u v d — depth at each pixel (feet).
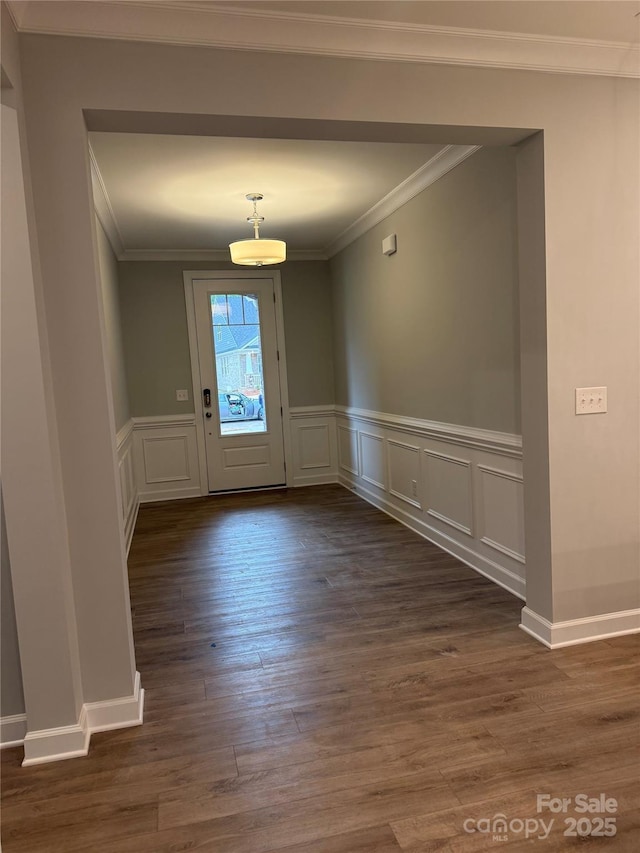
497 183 9.94
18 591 6.31
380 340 15.76
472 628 9.17
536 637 8.76
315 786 5.90
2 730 6.72
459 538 12.32
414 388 13.85
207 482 19.95
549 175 7.79
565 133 7.80
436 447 12.95
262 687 7.78
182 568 12.66
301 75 6.81
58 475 6.48
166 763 6.36
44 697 6.48
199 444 19.72
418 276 13.16
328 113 6.91
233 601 10.73
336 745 6.52
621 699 7.12
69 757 6.52
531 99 7.61
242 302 19.79
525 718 6.83
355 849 5.12
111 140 9.77
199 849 5.20
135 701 7.06
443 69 7.25
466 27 6.98
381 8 6.51
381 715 7.03
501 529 10.68
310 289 20.29
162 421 19.26
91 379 6.58
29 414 6.15
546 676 7.70
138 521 16.84
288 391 20.40
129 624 7.16
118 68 6.31
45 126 6.21
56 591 6.38
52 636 6.41
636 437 8.53
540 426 8.29
